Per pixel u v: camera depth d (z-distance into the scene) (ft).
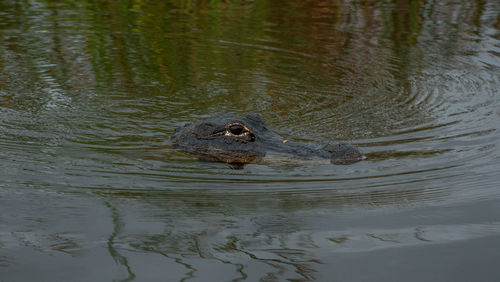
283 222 35.88
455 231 33.76
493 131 55.93
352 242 32.73
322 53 88.69
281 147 50.98
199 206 38.70
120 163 48.62
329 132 57.98
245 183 43.73
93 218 36.11
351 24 103.65
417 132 57.06
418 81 75.77
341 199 39.96
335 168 47.11
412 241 32.63
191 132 54.70
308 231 34.45
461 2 117.91
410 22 104.17
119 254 31.09
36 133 56.65
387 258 30.60
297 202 39.52
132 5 115.24
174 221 35.96
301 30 100.27
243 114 65.00
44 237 33.06
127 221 35.78
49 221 35.40
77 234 33.60
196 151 52.49
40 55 86.38
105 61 84.99
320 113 64.80
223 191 41.88
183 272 29.25
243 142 51.72
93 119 62.39
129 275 28.81
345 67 82.43
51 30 98.63
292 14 110.22
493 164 46.32
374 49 89.81
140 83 75.92
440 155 49.52
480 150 50.37
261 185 43.24
